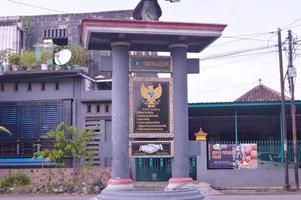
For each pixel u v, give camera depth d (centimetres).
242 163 2456
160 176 2419
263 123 2881
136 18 1252
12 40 2923
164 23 1151
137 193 1077
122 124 1154
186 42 1209
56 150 2128
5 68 2523
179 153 1169
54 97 2506
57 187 2139
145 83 1191
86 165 2169
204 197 1165
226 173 2439
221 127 2914
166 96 1195
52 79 2511
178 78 1192
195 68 1220
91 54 2880
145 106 1182
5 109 2527
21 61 2572
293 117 2434
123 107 1159
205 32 1171
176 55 1202
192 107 2528
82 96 2486
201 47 1309
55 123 2484
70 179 2252
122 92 1164
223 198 1917
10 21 2997
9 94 2534
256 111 2703
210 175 2434
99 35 1173
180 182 1155
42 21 3047
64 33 3022
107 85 2739
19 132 2497
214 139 2919
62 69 2488
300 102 2472
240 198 1917
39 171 2280
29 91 2527
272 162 2469
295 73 2452
